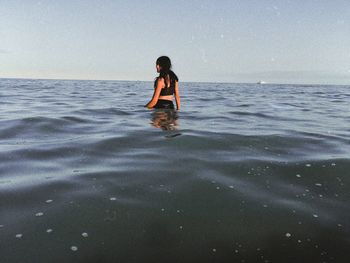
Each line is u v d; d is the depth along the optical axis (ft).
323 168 10.62
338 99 53.57
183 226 6.82
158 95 23.11
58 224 6.73
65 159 11.27
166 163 10.91
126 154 11.98
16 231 6.43
